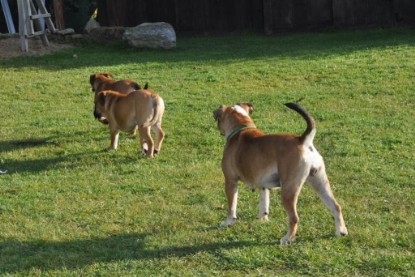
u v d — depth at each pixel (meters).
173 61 21.28
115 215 9.64
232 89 17.28
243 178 8.72
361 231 8.60
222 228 8.99
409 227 8.76
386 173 10.84
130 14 28.05
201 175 11.23
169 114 15.09
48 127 14.62
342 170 11.12
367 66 18.75
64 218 9.60
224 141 13.09
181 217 9.48
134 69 20.14
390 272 7.55
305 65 19.42
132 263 8.05
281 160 8.09
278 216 9.38
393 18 25.81
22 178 11.45
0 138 13.95
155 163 12.05
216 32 27.48
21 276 7.84
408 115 14.26
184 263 8.02
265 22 26.44
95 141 13.55
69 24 28.45
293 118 14.42
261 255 8.08
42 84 18.53
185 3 27.55
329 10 26.23
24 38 22.73
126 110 12.36
